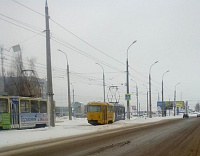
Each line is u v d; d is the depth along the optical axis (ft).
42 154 33.94
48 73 76.95
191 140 50.19
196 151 37.06
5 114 75.20
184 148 39.81
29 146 41.60
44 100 93.20
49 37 76.79
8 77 134.92
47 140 50.31
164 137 55.11
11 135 56.44
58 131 67.51
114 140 49.34
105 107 115.34
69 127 82.53
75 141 47.91
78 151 36.37
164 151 36.76
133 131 69.72
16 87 134.31
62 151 36.35
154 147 40.47
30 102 85.97
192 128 82.53
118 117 140.56
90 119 110.73
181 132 67.56
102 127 85.56
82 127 84.02
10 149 38.65
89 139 51.16
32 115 86.12
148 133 63.98
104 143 44.91
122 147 40.24
